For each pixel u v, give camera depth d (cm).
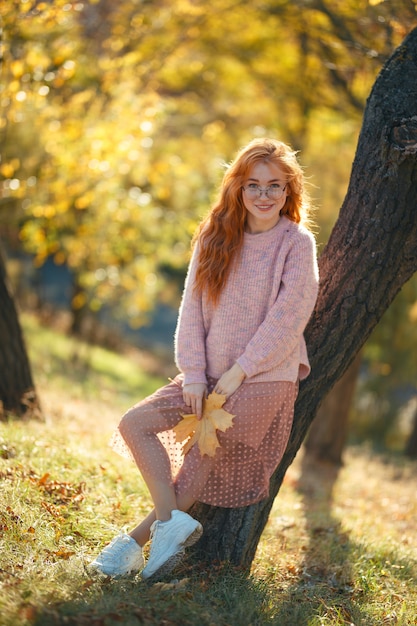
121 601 306
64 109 939
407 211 368
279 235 349
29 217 1196
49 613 281
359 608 370
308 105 1162
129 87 988
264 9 1049
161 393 361
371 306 377
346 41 786
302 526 531
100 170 892
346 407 1058
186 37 1250
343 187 1106
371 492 846
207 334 359
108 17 1073
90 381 1323
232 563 374
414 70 376
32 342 1500
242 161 346
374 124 373
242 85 1541
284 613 337
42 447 508
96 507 426
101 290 1463
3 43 678
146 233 1320
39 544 356
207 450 345
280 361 343
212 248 352
